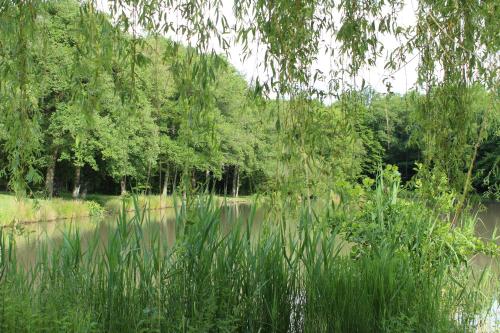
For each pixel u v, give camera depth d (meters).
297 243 3.33
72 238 3.30
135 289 3.00
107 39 2.60
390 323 2.85
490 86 2.79
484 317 3.48
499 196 3.24
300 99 3.02
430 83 3.05
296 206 3.13
